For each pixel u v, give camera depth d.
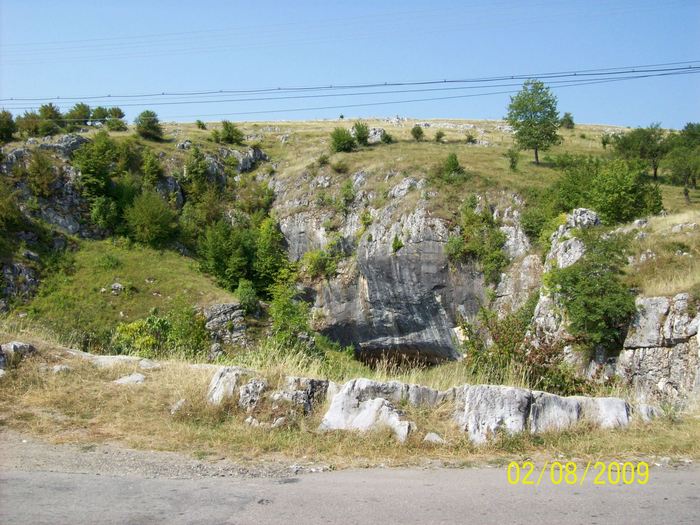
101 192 44.00
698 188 45.62
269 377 8.49
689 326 17.36
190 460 6.53
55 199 41.72
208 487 5.60
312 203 47.19
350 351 33.09
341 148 54.03
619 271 21.70
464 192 41.34
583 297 20.30
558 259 25.75
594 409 8.22
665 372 17.75
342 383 8.66
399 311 39.78
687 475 6.29
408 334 39.81
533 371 10.20
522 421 7.58
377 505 5.14
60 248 39.47
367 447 7.03
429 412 7.79
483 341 11.16
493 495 5.48
